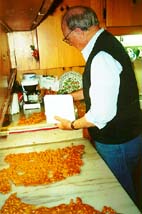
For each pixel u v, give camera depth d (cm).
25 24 201
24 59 272
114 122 162
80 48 161
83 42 156
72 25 151
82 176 148
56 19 262
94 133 175
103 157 178
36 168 158
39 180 145
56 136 212
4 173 154
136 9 250
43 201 127
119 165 175
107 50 149
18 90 284
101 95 143
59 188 138
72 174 149
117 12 249
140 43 289
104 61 144
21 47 269
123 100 157
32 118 242
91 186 137
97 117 150
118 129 165
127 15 251
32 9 118
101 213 113
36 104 278
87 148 184
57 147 190
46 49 270
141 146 192
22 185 143
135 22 254
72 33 154
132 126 167
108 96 143
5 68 171
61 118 173
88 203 123
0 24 159
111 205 120
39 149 189
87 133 206
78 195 130
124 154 171
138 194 212
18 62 272
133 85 160
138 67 293
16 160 169
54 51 271
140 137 179
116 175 179
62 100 175
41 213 116
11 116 258
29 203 126
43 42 267
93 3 249
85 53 160
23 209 120
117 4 248
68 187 138
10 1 88
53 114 176
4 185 142
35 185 142
